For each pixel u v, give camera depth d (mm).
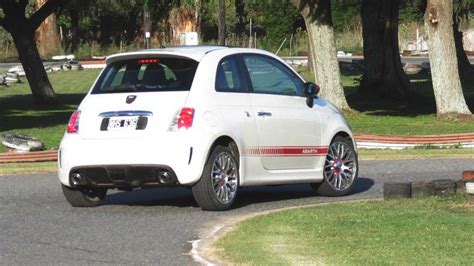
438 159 29250
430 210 17406
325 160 20766
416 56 109125
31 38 63781
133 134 18000
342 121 21375
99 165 18172
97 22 116250
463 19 115375
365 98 61250
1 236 15906
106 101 18562
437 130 42812
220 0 79688
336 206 18328
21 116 55250
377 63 61406
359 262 12914
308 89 20641
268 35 112000
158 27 110500
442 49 46281
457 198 18594
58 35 116750
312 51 49875
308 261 13070
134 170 17906
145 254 14211
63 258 14023
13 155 30969
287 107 20016
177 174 17703
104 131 18297
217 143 18297
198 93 18219
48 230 16500
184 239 15430
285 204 19750
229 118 18547
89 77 90625
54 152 31875
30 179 25375
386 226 15641
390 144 34844
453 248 13812
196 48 19375
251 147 19016
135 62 19047
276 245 14234
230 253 13789
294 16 110625
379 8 61312
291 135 19922
